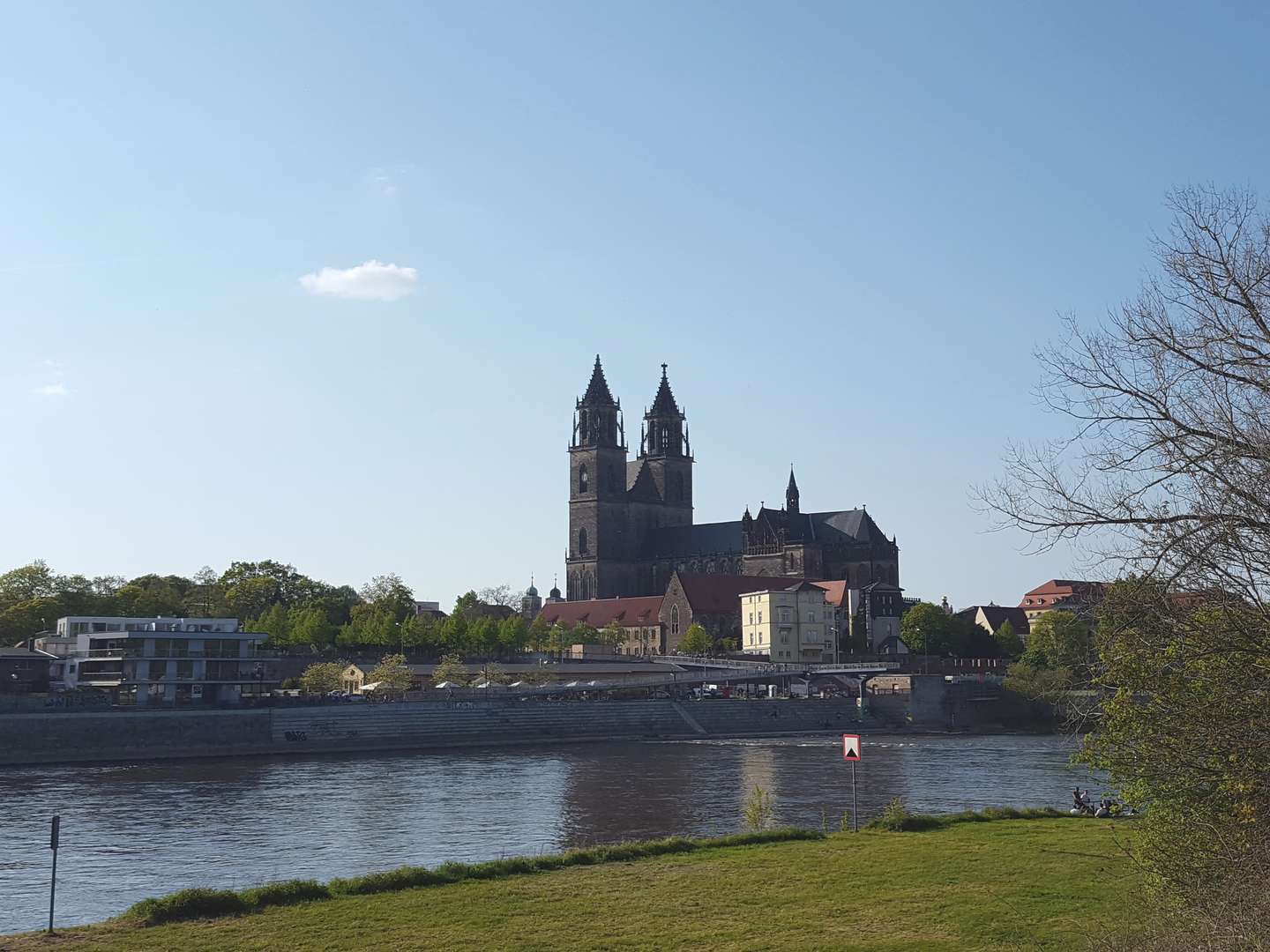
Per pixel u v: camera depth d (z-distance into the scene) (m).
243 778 132.62
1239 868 31.28
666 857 56.09
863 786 120.38
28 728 149.50
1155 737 32.84
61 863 79.00
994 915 41.09
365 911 44.09
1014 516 31.58
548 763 151.25
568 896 46.31
